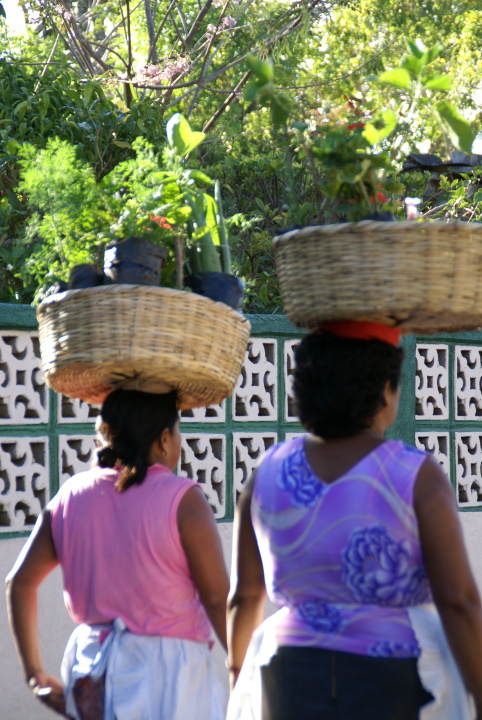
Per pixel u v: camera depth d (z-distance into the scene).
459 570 3.32
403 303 3.49
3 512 6.93
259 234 10.14
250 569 3.83
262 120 18.45
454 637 3.31
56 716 6.91
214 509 7.88
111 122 9.65
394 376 3.71
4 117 9.32
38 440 7.05
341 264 3.53
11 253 8.05
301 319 3.73
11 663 6.76
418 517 3.37
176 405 4.59
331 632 3.39
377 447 3.52
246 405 8.11
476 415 9.59
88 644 4.30
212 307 4.22
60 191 4.84
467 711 3.41
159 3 24.59
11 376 6.96
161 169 5.02
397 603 3.39
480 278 3.56
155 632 4.24
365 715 3.29
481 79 27.56
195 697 4.24
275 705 3.45
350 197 3.88
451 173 13.66
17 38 18.53
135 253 4.39
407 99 4.22
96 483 4.45
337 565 3.41
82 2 23.97
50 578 7.02
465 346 9.45
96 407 7.43
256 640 3.63
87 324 4.12
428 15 27.11
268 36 20.09
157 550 4.25
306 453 3.64
